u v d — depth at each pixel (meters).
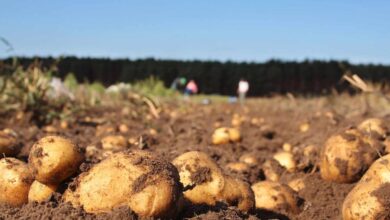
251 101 3.49
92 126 1.55
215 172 0.60
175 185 0.51
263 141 1.25
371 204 0.59
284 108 2.72
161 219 0.50
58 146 0.53
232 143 1.17
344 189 0.79
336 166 0.79
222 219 0.54
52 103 1.64
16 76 1.56
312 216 0.72
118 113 2.03
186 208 0.56
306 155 0.93
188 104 2.91
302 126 1.55
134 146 1.00
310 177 0.85
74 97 2.06
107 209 0.50
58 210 0.51
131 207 0.49
